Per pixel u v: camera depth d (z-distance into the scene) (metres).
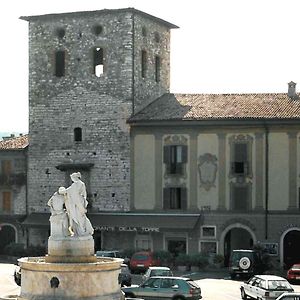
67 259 47.03
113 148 98.94
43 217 101.56
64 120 101.62
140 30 101.19
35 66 103.38
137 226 95.44
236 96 101.19
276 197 93.06
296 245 93.19
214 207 94.69
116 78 99.50
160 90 105.94
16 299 47.22
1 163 105.06
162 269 67.50
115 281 47.09
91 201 99.19
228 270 90.75
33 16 102.75
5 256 102.50
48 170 102.12
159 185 96.69
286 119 92.25
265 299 60.44
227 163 94.50
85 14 100.94
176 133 96.25
